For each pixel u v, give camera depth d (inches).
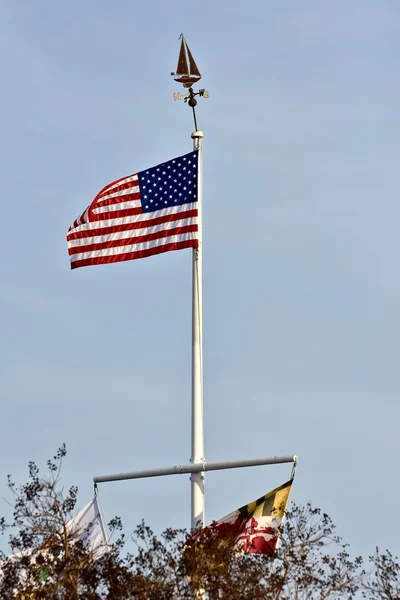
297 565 1523.1
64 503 1552.7
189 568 1461.6
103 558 1513.3
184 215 1728.6
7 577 1491.1
